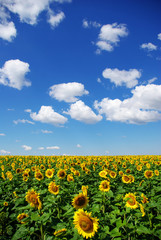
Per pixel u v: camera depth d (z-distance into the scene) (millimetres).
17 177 4723
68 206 2512
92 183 4469
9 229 2523
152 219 2205
